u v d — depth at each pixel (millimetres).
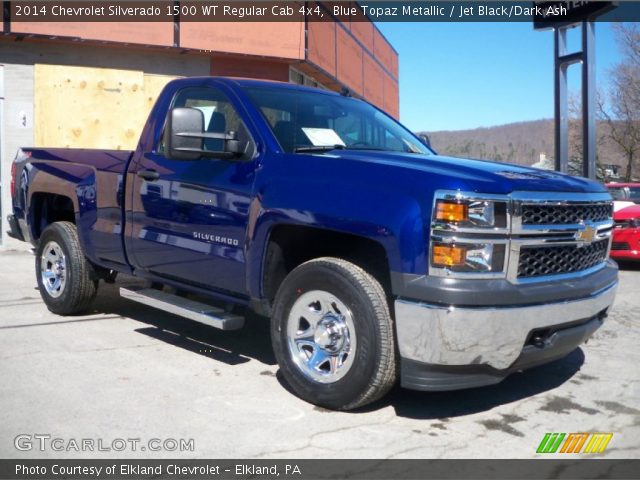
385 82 20859
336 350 3812
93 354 4871
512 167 4168
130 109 11328
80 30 10508
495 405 4070
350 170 3836
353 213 3674
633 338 5754
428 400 4125
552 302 3678
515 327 3506
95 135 11125
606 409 4043
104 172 5438
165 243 4824
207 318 4379
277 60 12195
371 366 3633
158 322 5914
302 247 4328
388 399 4125
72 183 5754
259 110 4523
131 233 5145
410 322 3488
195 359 4836
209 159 4582
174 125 4277
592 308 3961
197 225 4586
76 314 6066
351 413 3863
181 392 4129
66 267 5840
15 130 10617
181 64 11664
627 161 30453
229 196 4352
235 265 4324
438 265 3428
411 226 3482
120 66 11219
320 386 3861
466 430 3670
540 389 4391
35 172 6262
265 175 4172
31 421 3619
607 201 4305
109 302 6668
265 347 5234
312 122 4703
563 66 10742
